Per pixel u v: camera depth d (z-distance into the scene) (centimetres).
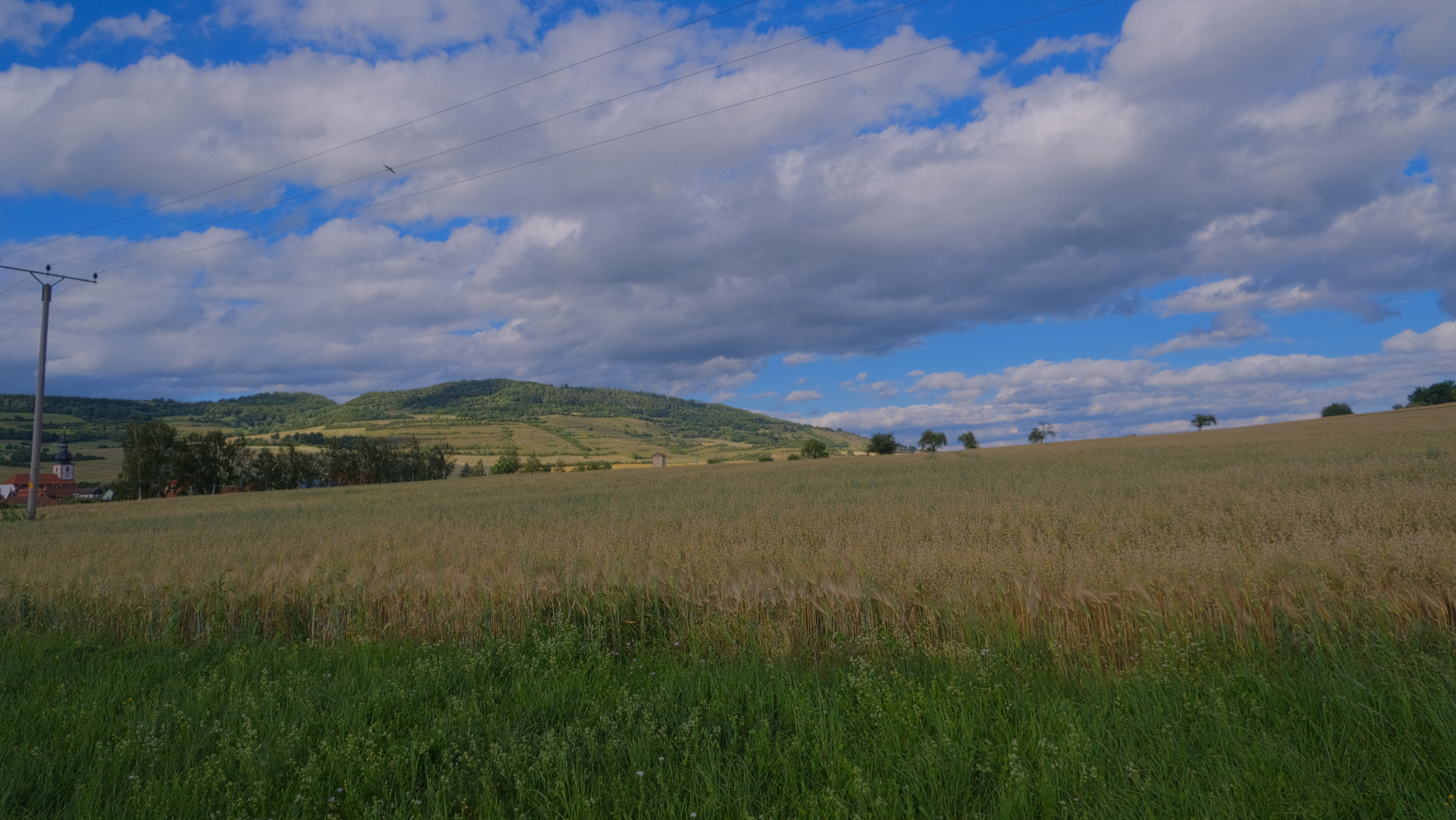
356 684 670
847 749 471
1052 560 780
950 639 704
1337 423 7800
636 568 958
